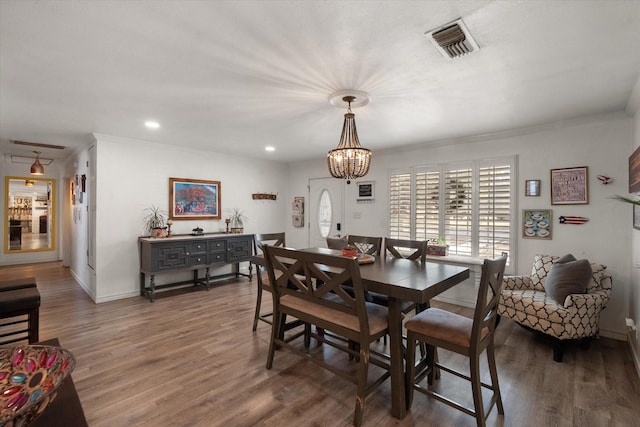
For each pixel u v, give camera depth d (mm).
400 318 1984
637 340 2527
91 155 4324
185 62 2049
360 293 1864
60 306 3973
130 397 2061
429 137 4094
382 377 1980
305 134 3988
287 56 1972
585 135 3236
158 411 1922
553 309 2635
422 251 2977
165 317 3570
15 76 2244
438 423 1851
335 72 2191
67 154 5535
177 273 4879
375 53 1931
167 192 4754
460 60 2016
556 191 3406
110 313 3697
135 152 4418
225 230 5430
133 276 4438
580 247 3268
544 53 1920
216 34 1729
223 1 1451
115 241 4266
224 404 1998
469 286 4051
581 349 2832
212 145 4707
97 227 4117
